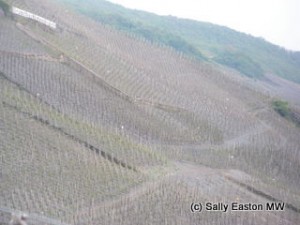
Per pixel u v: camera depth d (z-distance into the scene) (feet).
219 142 513.04
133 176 383.65
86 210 326.65
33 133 387.75
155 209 345.51
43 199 322.34
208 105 583.99
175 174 410.31
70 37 602.85
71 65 529.45
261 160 504.02
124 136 442.09
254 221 372.38
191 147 480.64
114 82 537.65
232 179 438.40
